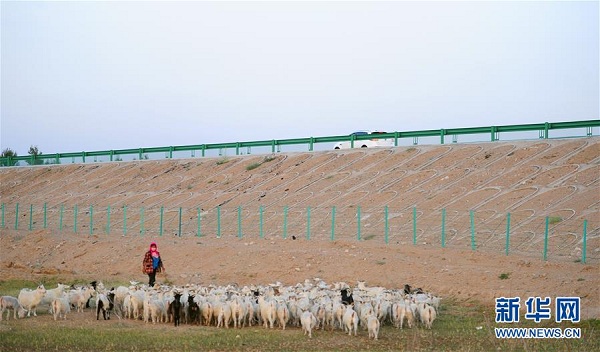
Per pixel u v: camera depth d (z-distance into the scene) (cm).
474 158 5494
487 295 3041
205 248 4453
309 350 2044
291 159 6881
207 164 7494
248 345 2109
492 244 4006
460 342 2206
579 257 3559
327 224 5025
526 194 4591
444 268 3512
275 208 5703
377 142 6575
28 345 2012
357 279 3553
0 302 2497
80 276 4034
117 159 8588
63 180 8375
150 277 3206
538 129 5494
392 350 2048
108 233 5700
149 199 6906
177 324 2481
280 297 2552
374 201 5262
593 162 4750
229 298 2603
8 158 9750
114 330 2327
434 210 4781
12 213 7375
